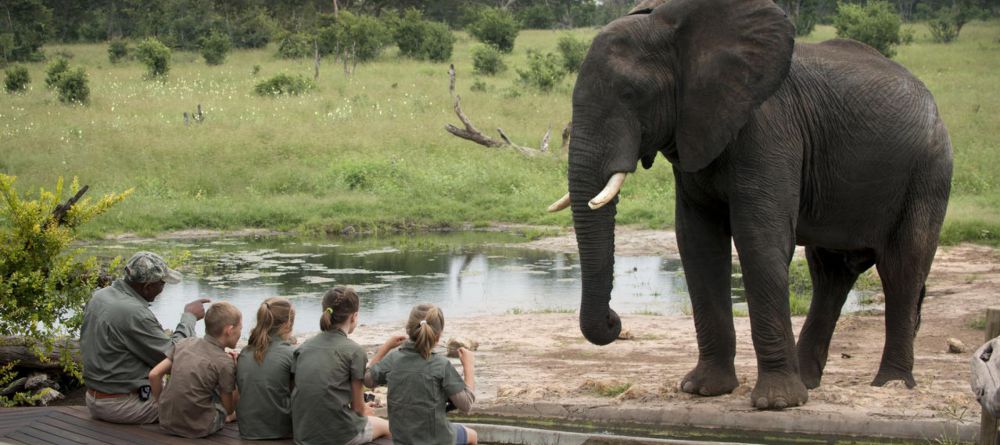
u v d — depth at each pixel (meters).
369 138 31.20
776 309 7.46
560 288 16.55
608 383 8.84
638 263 19.33
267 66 48.22
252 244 22.00
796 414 7.40
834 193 7.93
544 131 33.06
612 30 7.20
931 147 8.29
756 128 7.32
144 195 26.06
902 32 52.94
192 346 6.19
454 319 13.60
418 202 25.98
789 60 7.00
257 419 6.05
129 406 6.44
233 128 32.25
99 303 6.53
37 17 56.97
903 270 8.41
